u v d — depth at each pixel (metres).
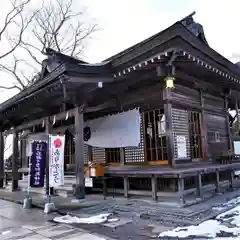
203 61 6.15
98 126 8.33
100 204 6.44
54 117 8.38
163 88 6.57
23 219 5.42
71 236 4.04
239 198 6.50
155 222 4.65
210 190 7.26
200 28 7.69
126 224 4.61
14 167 10.63
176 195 5.89
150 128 7.09
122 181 7.73
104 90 7.53
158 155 6.86
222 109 9.20
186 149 6.94
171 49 5.32
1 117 10.56
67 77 6.11
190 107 7.32
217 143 8.50
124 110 7.62
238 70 7.86
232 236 3.67
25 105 8.80
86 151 9.26
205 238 3.62
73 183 8.09
